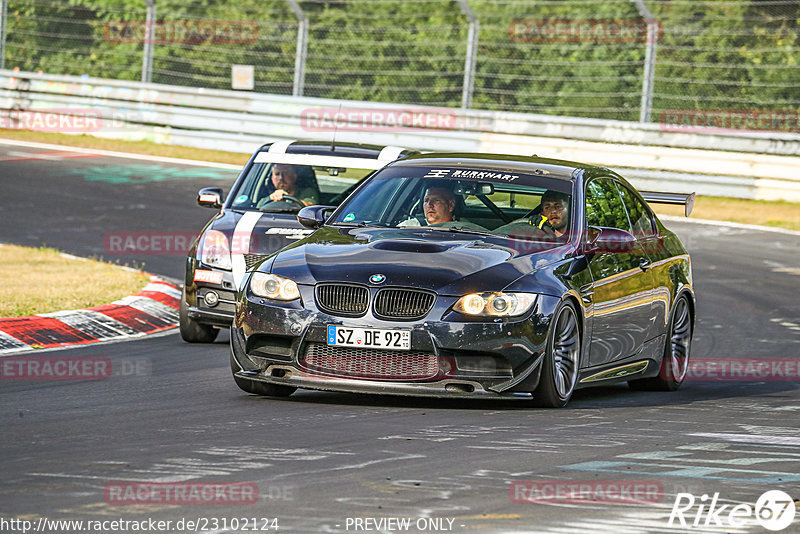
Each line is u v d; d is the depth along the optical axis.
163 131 64.56
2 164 54.81
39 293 29.28
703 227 47.94
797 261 41.19
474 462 14.27
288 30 71.69
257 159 28.75
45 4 74.88
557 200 20.64
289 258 19.16
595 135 57.50
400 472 13.62
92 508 11.76
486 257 18.89
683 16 64.81
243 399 18.92
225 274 25.77
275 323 18.45
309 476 13.32
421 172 21.59
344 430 16.25
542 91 67.44
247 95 62.94
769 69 64.25
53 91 66.38
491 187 20.97
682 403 20.44
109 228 42.50
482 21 67.69
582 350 19.52
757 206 53.44
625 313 20.88
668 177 55.47
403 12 69.44
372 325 17.98
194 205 47.53
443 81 69.19
